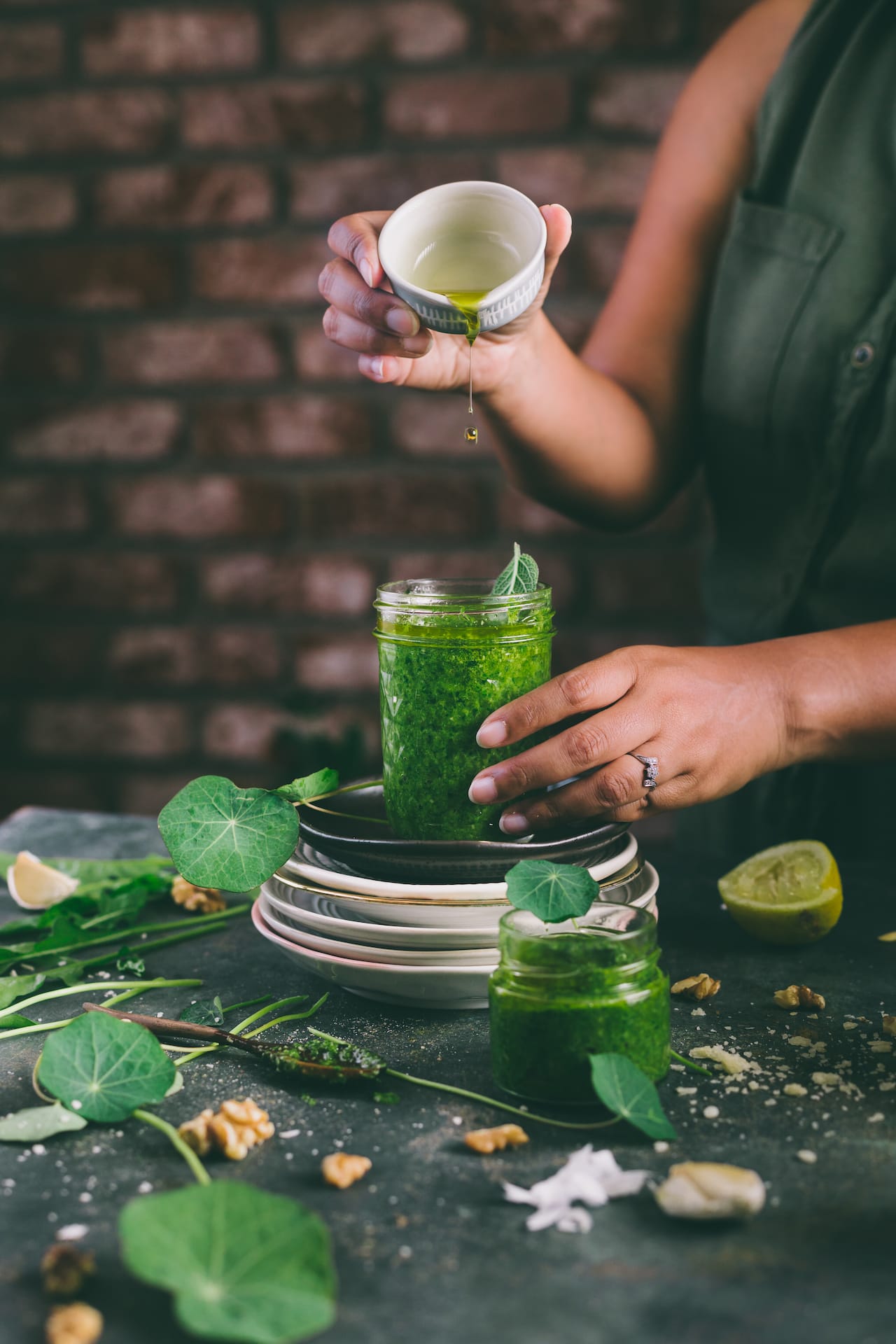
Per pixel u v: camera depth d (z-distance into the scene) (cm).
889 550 104
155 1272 58
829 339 105
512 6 166
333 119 172
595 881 75
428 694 78
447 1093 72
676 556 174
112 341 181
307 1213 60
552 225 81
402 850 76
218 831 79
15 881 93
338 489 179
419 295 78
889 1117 70
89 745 190
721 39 118
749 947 87
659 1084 73
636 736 79
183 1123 70
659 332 116
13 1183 66
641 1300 59
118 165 177
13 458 185
